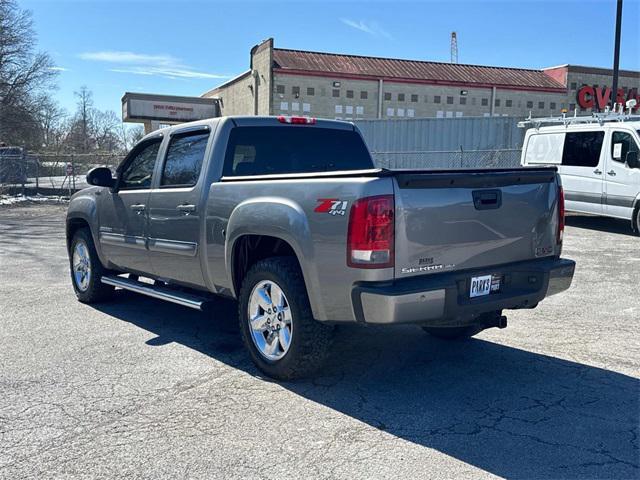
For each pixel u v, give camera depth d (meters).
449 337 5.57
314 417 3.92
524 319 6.38
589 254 10.65
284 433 3.69
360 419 3.89
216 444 3.55
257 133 5.37
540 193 4.54
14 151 28.78
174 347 5.39
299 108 32.31
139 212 5.82
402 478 3.16
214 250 4.90
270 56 31.64
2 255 10.88
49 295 7.54
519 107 36.88
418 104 34.69
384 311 3.73
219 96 40.19
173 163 5.56
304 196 4.11
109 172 6.18
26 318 6.40
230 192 4.75
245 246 4.81
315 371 4.48
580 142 14.03
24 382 4.54
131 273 6.34
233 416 3.94
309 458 3.38
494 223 4.25
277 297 4.46
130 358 5.09
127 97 36.16
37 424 3.83
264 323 4.61
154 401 4.18
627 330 5.96
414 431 3.71
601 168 13.44
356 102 33.41
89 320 6.32
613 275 8.75
